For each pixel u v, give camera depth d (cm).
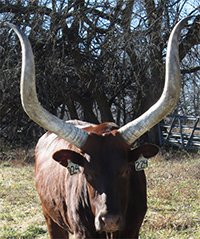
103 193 265
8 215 587
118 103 1598
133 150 296
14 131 1433
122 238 303
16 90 1316
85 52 1315
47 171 387
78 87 1484
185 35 1252
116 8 1271
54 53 1272
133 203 306
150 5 1214
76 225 309
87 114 1563
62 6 1277
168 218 524
